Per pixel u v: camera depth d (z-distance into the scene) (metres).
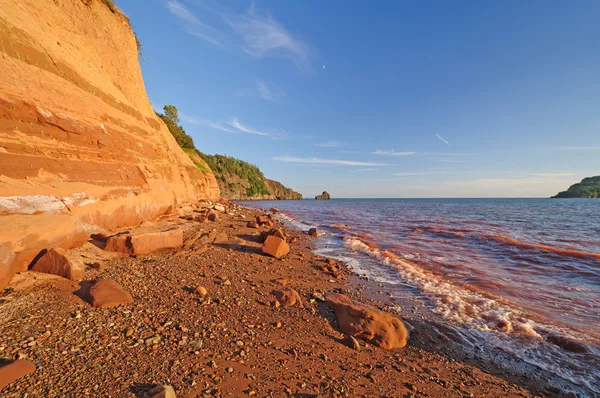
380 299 7.75
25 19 9.32
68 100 9.66
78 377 3.21
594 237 18.45
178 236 11.00
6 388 2.85
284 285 8.18
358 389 3.85
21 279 5.42
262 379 3.76
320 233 19.88
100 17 16.42
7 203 6.29
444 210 48.06
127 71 18.72
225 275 8.35
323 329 5.68
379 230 21.36
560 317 6.69
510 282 9.28
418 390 4.01
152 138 17.36
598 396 4.17
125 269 7.50
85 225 8.78
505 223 26.19
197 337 4.62
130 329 4.47
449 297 7.89
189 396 3.20
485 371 4.70
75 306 4.93
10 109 7.18
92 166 9.99
